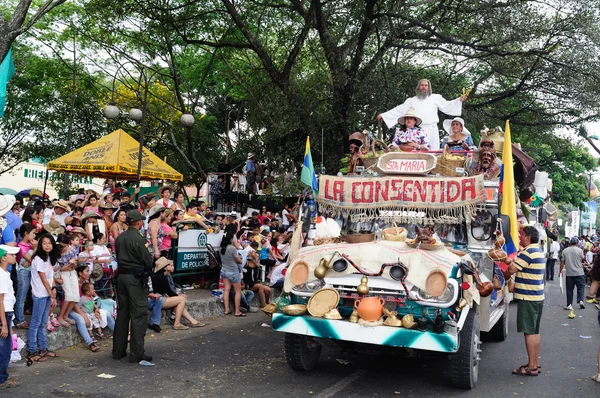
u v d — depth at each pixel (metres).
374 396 5.88
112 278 9.31
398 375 6.80
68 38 24.02
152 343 8.20
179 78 23.45
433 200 7.04
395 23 17.39
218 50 23.78
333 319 5.85
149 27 20.06
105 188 14.09
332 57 17.19
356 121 17.22
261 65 22.17
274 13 20.34
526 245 7.12
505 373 7.13
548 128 20.45
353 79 16.75
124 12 18.88
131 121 27.72
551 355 8.33
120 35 21.86
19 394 5.62
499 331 9.26
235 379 6.40
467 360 6.06
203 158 27.61
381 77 17.14
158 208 10.23
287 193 17.12
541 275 7.03
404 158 7.38
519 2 15.98
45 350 7.02
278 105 18.23
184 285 11.95
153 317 9.05
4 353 5.82
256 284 11.83
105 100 26.45
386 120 10.02
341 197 7.38
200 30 20.91
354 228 7.33
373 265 5.91
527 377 6.95
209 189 20.31
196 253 12.05
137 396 5.67
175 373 6.59
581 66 16.70
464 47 18.48
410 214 7.14
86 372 6.53
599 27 16.47
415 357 6.48
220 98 28.52
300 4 17.27
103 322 8.20
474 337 6.29
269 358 7.47
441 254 6.01
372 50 19.36
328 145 18.28
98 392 5.77
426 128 9.79
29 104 24.89
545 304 14.93
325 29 16.75
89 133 26.92
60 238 7.41
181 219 11.82
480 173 7.52
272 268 13.61
